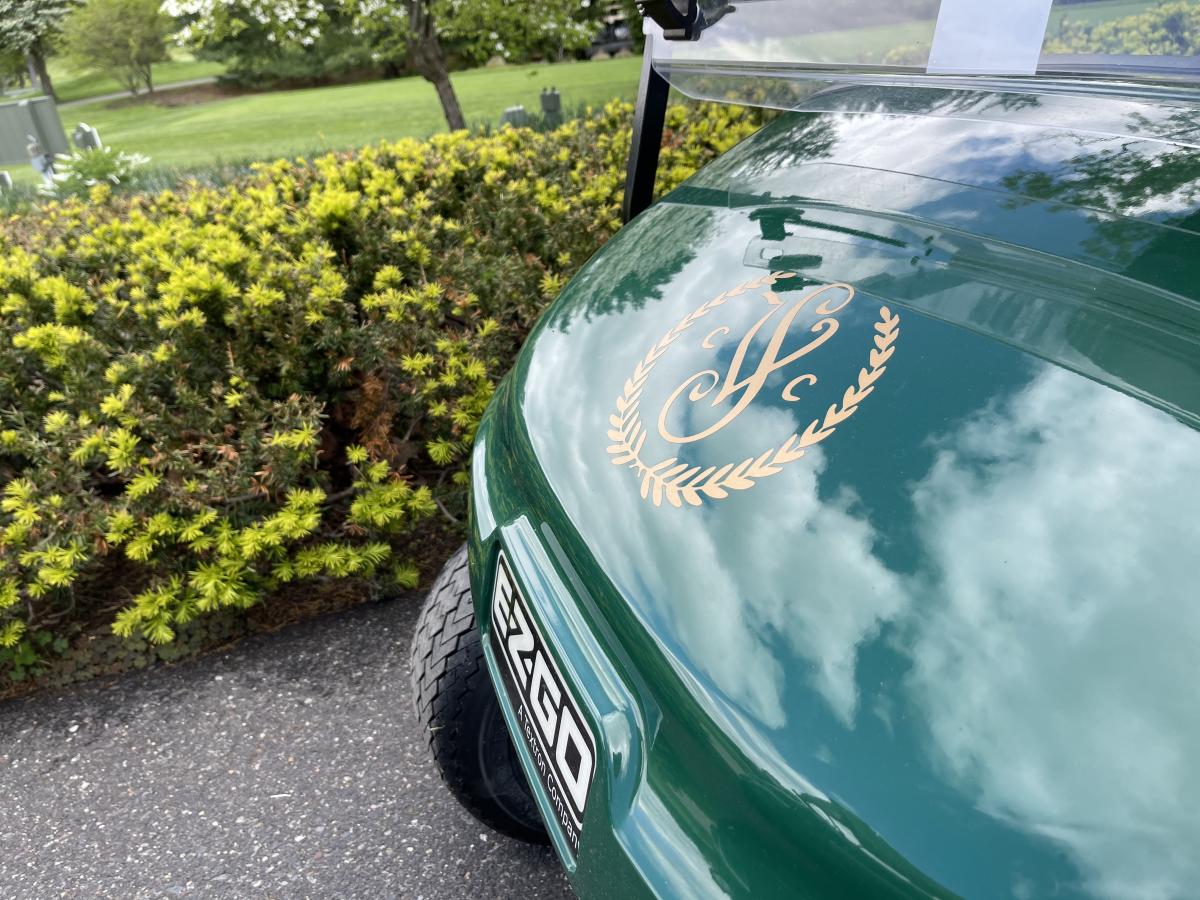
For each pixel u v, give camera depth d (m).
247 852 1.92
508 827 1.74
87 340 2.56
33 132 11.17
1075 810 0.65
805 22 1.41
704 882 0.82
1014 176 1.16
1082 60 1.16
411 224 3.10
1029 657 0.72
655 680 0.92
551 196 3.31
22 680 2.46
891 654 0.77
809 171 1.40
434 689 1.55
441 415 2.61
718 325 1.17
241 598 2.38
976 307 0.99
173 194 4.18
